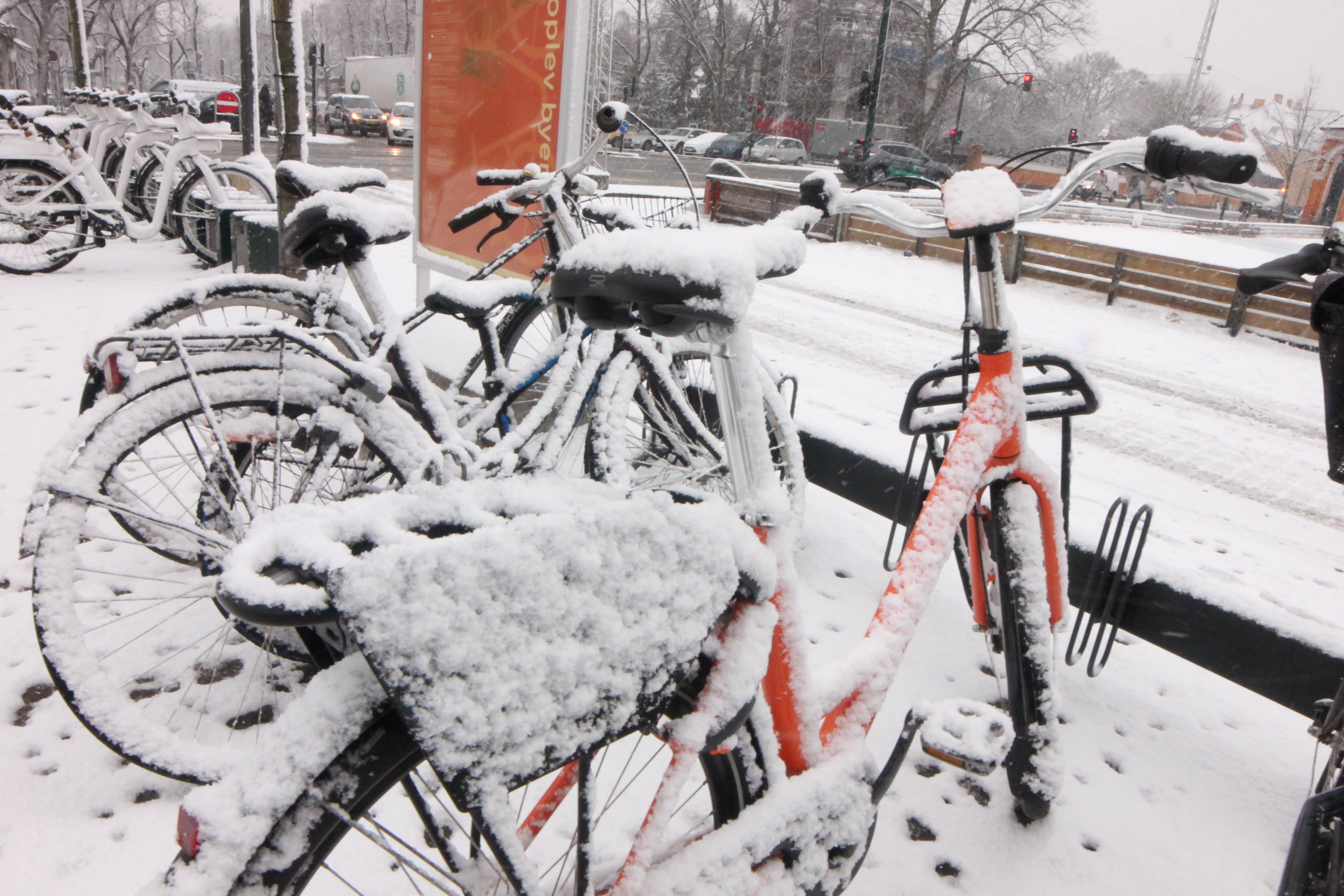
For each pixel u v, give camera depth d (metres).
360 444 1.98
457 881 0.99
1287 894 1.42
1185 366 6.90
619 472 1.94
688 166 25.11
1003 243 10.28
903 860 1.77
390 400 2.01
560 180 2.41
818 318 7.34
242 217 6.13
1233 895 1.74
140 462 2.49
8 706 1.99
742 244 1.02
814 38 45.91
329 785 0.79
